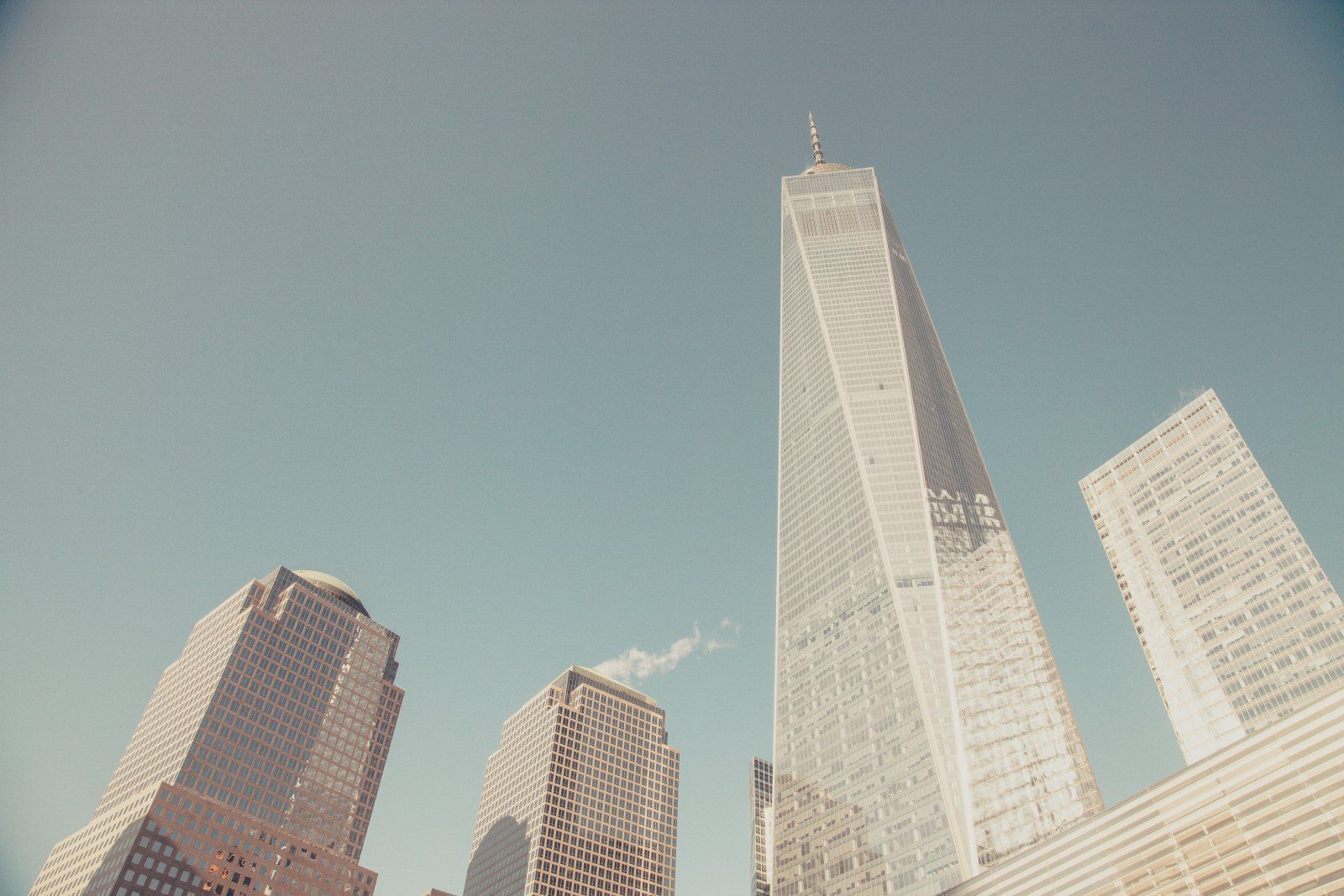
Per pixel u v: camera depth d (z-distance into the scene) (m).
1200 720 184.50
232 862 184.25
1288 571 183.25
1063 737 162.00
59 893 177.25
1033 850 98.19
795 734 185.75
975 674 165.75
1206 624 193.12
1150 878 83.19
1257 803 76.75
